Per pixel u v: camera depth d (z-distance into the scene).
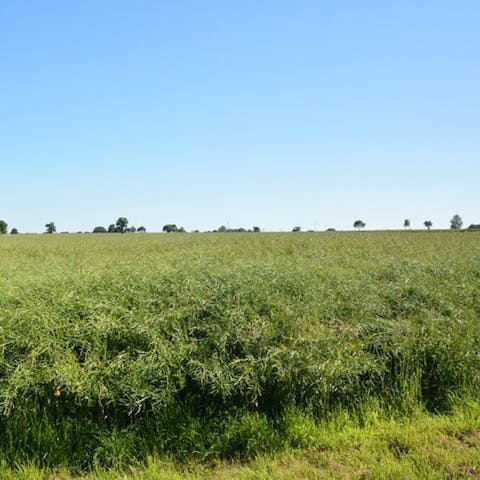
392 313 7.23
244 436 4.61
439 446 4.57
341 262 12.84
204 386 5.06
